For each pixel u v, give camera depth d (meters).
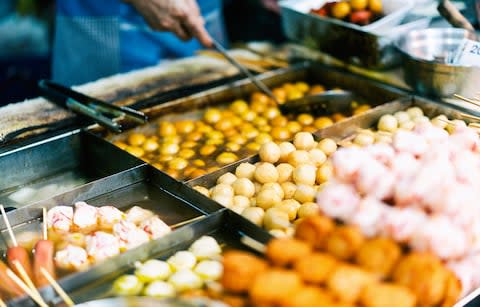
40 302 1.17
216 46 1.74
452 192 1.15
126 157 1.47
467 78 1.52
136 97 1.68
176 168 1.50
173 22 1.76
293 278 1.11
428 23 1.67
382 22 1.66
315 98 1.66
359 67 1.72
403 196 1.16
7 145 1.51
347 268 1.12
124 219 1.35
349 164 1.20
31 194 1.48
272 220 1.30
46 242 1.29
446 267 1.16
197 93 1.68
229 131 1.62
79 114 1.59
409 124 1.51
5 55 2.43
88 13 2.02
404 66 1.60
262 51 1.88
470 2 1.74
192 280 1.23
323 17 1.70
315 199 1.38
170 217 1.37
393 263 1.13
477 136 1.30
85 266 1.27
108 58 2.05
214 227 1.32
